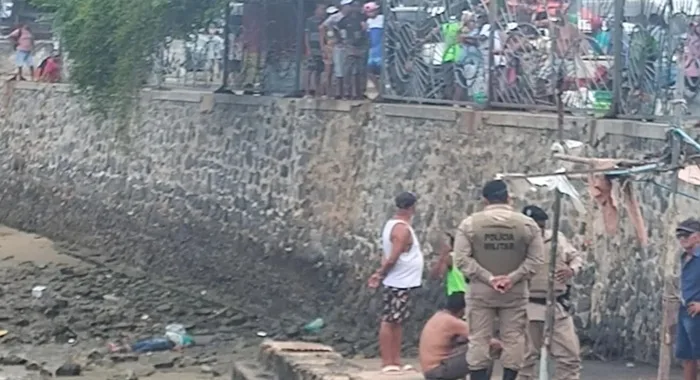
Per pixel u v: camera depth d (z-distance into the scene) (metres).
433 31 18.22
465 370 11.87
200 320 20.27
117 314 20.64
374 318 18.45
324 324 19.08
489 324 11.16
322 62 20.84
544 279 11.50
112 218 26.81
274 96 21.89
